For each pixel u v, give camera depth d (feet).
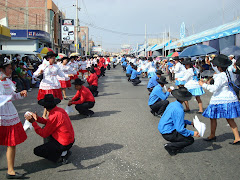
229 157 14.29
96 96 34.88
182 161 13.76
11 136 11.54
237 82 27.48
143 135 18.08
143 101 31.32
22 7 109.81
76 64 47.16
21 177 11.79
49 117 12.89
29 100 31.19
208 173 12.34
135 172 12.46
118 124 20.88
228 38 44.50
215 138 17.01
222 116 15.83
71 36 113.91
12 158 11.76
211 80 16.78
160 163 13.50
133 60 91.66
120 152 14.96
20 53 56.29
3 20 74.28
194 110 26.05
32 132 18.97
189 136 14.30
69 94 36.40
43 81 22.50
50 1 111.04
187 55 35.81
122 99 32.68
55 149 12.97
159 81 22.67
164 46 107.14
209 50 35.32
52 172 12.46
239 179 11.75
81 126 20.27
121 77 66.74
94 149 15.42
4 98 11.07
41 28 111.45
